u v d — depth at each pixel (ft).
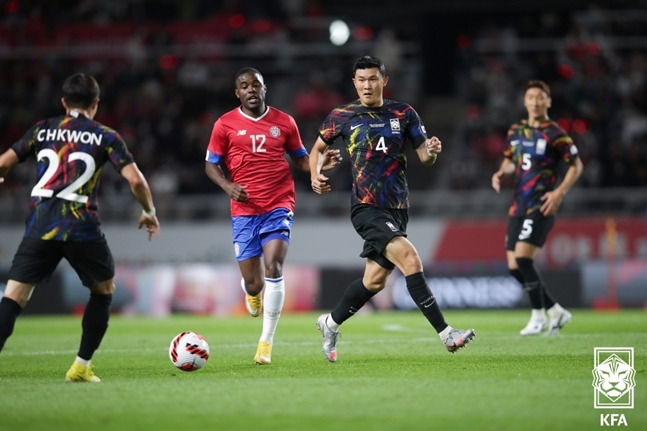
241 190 99.35
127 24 312.50
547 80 291.58
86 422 61.98
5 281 219.61
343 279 213.25
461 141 285.84
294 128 104.12
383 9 341.00
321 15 334.65
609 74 286.25
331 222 249.14
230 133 102.17
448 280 209.05
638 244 227.81
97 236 79.30
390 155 92.89
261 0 324.80
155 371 91.45
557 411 63.87
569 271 208.33
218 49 308.40
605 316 178.60
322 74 300.61
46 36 311.06
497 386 74.49
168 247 249.14
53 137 79.61
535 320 130.72
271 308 96.78
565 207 247.29
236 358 102.94
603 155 266.16
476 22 339.16
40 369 96.27
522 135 128.88
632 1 313.12
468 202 257.14
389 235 90.94
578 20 304.50
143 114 290.97
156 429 59.88
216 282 215.51
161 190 271.49
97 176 79.71
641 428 59.06
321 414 63.82
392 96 299.99
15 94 297.33
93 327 80.89
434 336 132.16
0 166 80.07
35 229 78.43
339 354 105.29
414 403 67.26
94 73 301.63
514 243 130.62
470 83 304.71
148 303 215.92
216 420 62.39
